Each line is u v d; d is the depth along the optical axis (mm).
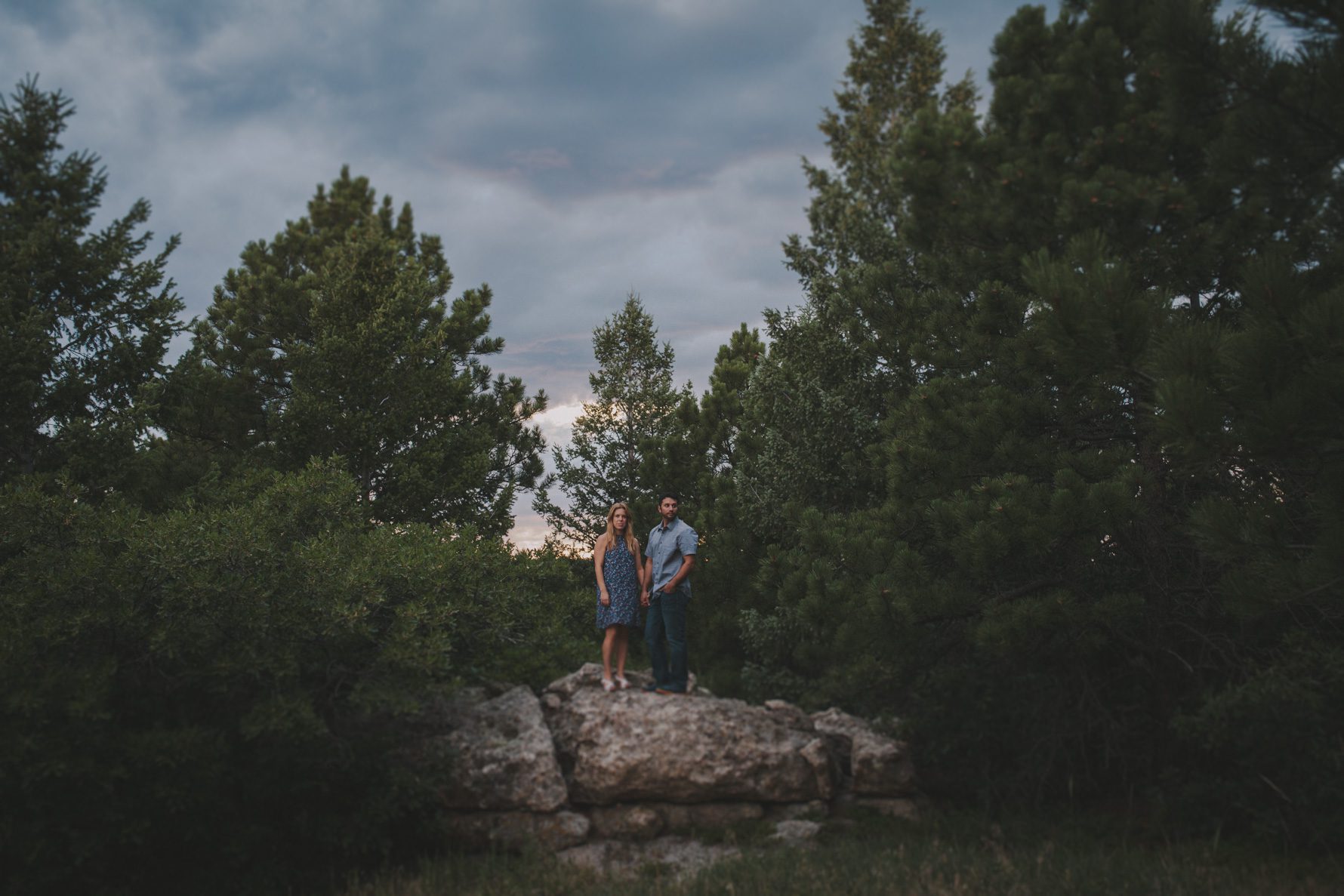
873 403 12945
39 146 13445
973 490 8562
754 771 8070
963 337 10438
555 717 8797
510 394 22266
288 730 7090
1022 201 9219
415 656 7766
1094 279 6199
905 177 9992
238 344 20125
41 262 12531
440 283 22859
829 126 19484
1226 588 6555
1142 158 8852
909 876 6109
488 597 9500
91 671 7160
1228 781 7293
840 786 8578
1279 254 6801
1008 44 10336
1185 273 8539
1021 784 8203
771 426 14383
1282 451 5535
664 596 9164
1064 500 7645
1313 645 7469
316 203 27953
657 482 19359
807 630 10484
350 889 7023
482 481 18281
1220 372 5652
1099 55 9234
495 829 7762
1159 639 8578
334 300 17391
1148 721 8438
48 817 6762
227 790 7547
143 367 13117
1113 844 7137
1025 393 9977
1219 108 7234
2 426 11672
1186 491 9094
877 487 12617
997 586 9141
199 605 7633
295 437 16031
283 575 8094
